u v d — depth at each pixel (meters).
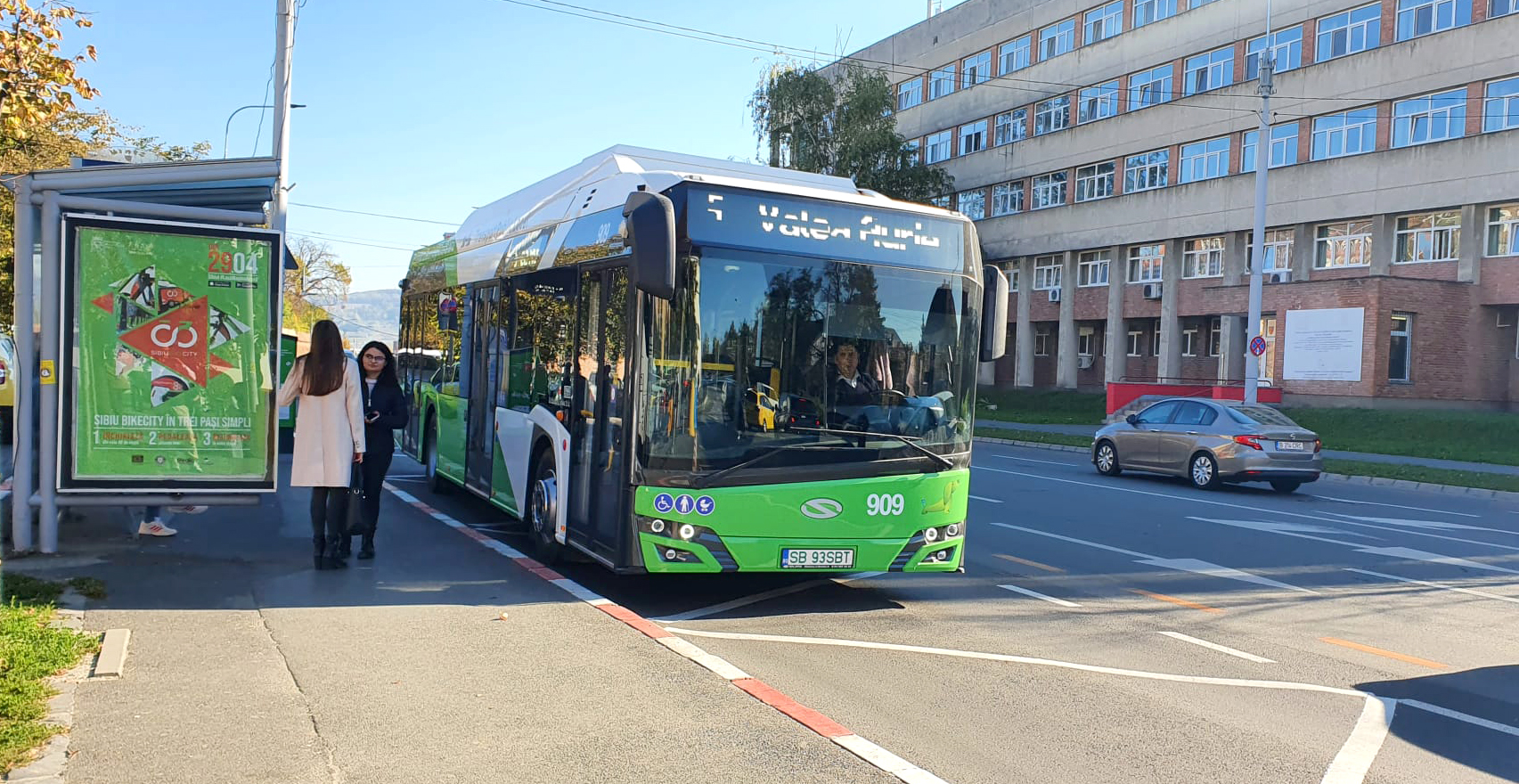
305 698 5.48
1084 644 7.48
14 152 22.72
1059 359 50.72
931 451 8.15
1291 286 36.44
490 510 12.77
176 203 8.80
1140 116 46.03
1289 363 36.34
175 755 4.66
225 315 8.73
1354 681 6.75
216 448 8.74
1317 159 38.62
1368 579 10.34
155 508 9.50
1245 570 10.65
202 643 6.36
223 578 8.13
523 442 10.14
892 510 7.97
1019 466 22.89
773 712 5.51
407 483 15.15
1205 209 42.75
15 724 4.77
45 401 8.38
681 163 9.98
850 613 8.23
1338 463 24.09
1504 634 8.15
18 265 8.33
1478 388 34.56
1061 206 50.31
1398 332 33.97
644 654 6.45
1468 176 33.84
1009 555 11.09
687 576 9.41
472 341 12.38
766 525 7.69
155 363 8.59
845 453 7.88
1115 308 47.59
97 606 7.11
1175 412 19.97
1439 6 34.91
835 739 5.15
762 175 10.19
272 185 9.09
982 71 55.66
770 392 7.78
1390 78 36.16
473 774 4.62
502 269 11.46
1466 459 25.80
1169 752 5.32
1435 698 6.39
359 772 4.59
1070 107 49.84
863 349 8.05
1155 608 8.80
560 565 9.71
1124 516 14.51
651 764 4.80
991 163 54.59
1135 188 46.50
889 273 8.18
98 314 8.47
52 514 8.48
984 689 6.29
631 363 7.66
